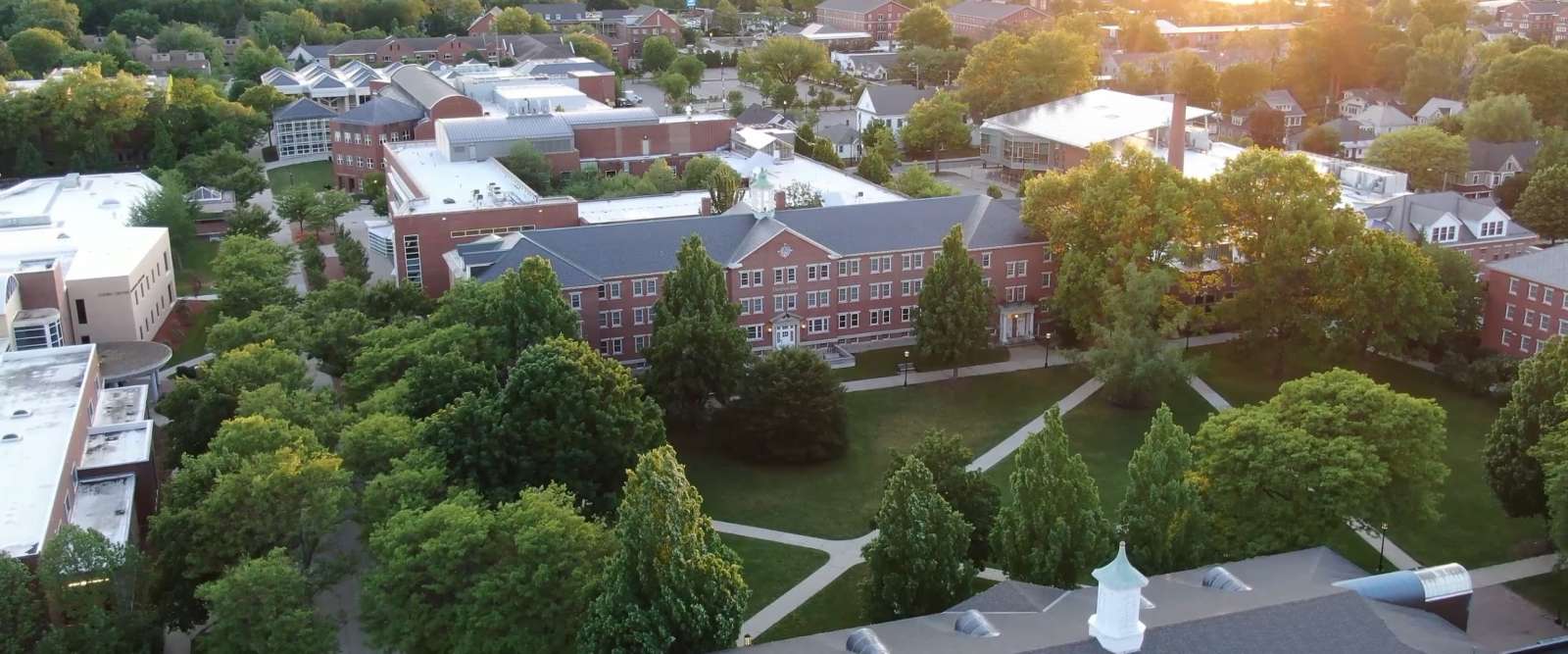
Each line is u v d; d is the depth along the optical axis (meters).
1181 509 71.00
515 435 88.12
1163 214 122.38
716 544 69.31
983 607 63.50
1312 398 85.62
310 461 77.25
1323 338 123.69
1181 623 54.22
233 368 99.94
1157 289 116.38
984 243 133.50
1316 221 120.31
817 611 83.94
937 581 69.25
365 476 84.25
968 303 122.75
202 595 66.69
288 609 67.25
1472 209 148.50
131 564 70.19
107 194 171.62
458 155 175.88
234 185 182.75
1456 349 127.56
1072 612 60.19
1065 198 133.88
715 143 197.12
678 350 109.31
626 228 127.69
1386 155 191.88
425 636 68.31
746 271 127.31
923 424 115.94
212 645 67.38
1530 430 88.00
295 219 173.00
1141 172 128.88
